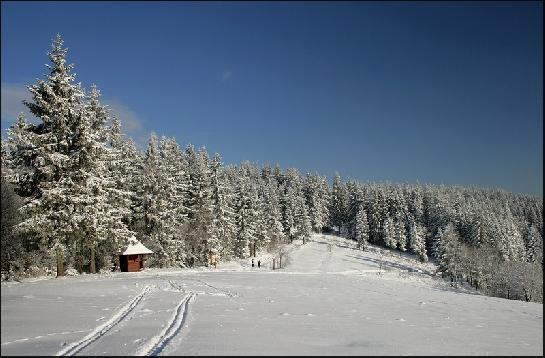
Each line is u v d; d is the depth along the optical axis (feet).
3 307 54.44
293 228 375.45
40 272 118.32
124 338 36.11
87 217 107.55
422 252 350.43
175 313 52.54
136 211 166.30
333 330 43.50
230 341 35.70
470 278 245.65
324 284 116.37
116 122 160.76
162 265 167.12
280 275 142.92
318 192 451.94
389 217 406.00
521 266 217.15
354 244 401.29
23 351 31.55
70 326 41.60
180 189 199.62
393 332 44.21
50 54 107.45
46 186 104.68
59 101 105.29
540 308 83.92
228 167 469.57
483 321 59.21
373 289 110.73
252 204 271.28
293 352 32.24
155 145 170.91
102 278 108.47
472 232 328.49
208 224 197.47
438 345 38.09
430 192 477.36
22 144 104.63
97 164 113.70
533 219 466.70
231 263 226.99
